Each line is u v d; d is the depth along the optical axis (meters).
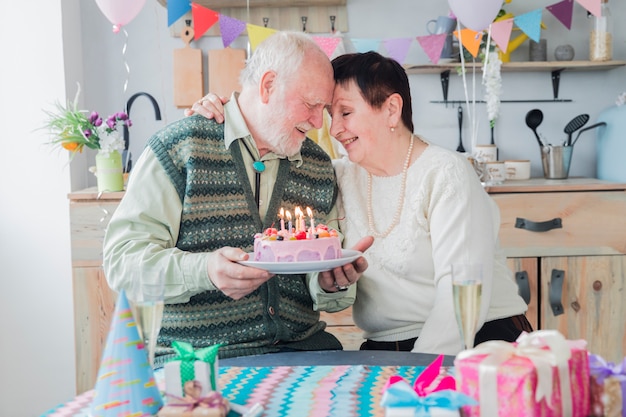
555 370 0.90
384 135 1.76
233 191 1.66
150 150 1.64
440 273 1.66
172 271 1.48
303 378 1.21
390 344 1.76
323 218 1.78
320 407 1.06
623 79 3.27
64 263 3.08
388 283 1.74
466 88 3.21
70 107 3.06
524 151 3.29
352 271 1.52
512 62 3.10
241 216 1.66
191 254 1.50
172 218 1.61
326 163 1.81
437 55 2.75
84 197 2.70
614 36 3.26
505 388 0.88
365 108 1.74
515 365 0.89
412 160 1.78
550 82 3.28
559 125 3.28
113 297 2.73
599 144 3.15
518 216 2.74
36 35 3.00
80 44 3.21
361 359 1.34
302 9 3.21
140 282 1.03
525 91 3.28
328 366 1.28
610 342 2.77
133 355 0.99
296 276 1.69
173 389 1.04
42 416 1.06
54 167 3.04
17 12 3.00
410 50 3.23
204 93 3.24
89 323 2.73
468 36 2.82
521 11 3.24
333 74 1.72
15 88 3.02
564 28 3.24
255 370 1.27
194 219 1.62
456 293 1.04
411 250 1.72
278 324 1.63
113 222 1.59
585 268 2.75
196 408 0.94
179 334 1.60
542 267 2.75
